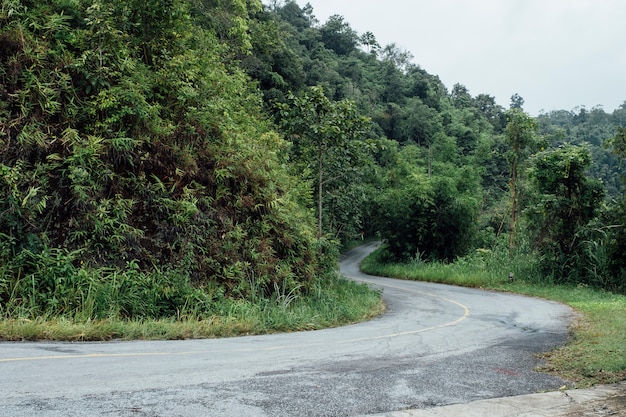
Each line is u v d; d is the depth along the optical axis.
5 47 9.85
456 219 33.88
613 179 62.53
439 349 7.41
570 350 7.30
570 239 22.86
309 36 86.81
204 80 14.11
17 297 7.93
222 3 22.14
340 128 17.88
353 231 28.19
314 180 18.89
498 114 97.25
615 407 4.48
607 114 108.69
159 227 10.12
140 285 9.02
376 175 41.31
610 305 14.68
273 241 12.67
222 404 3.93
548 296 18.20
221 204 11.88
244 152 13.11
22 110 9.30
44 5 11.05
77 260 8.81
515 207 27.05
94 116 10.32
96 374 4.67
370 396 4.45
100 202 9.45
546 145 25.94
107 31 10.92
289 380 4.85
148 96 11.63
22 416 3.36
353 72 82.06
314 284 13.22
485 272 24.41
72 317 7.86
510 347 7.77
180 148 11.64
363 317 12.13
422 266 31.58
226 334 8.25
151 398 3.98
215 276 10.55
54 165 9.15
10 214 8.38
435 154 61.41
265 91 34.88
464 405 4.35
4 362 4.94
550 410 4.33
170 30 13.44
